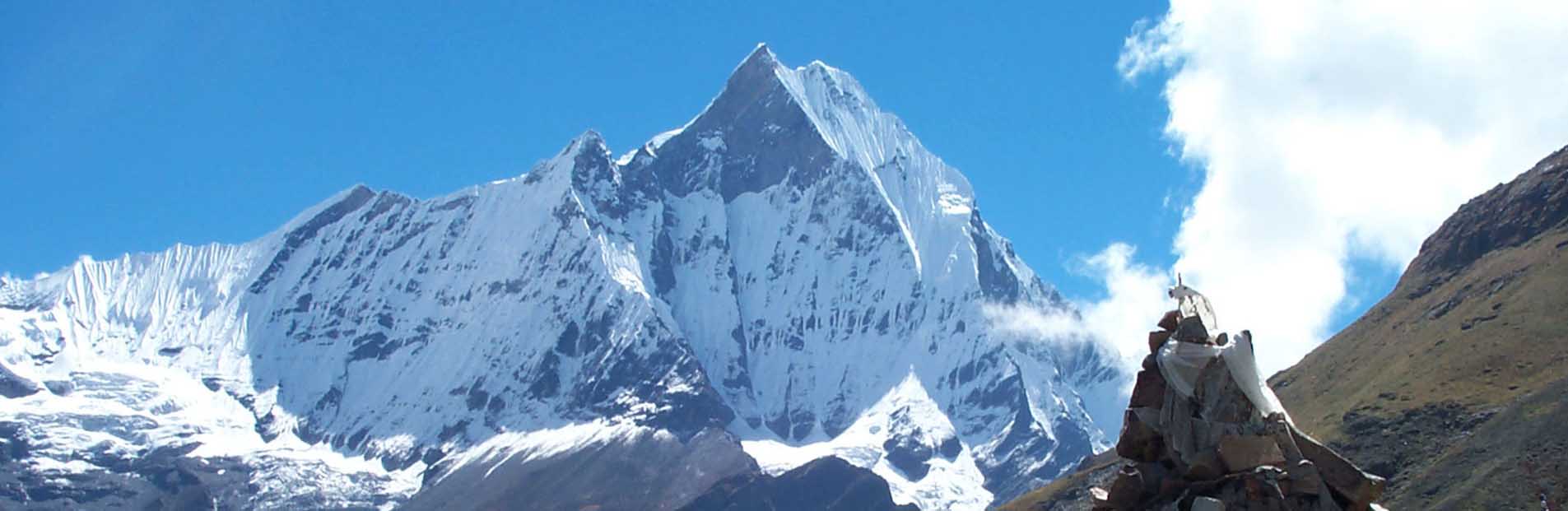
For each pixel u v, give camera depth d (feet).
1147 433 92.38
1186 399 90.68
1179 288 92.89
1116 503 92.58
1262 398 89.20
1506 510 642.63
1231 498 88.28
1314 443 89.15
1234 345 89.92
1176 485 90.74
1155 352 93.56
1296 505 87.61
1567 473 649.20
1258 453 88.38
